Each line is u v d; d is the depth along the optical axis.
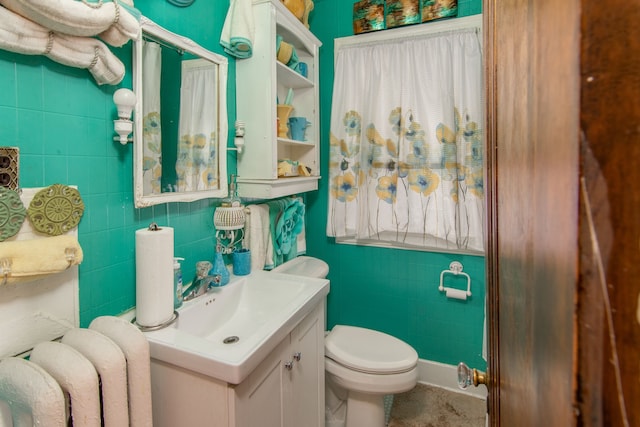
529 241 0.38
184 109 1.29
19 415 0.72
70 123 0.92
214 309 1.34
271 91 1.56
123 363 0.81
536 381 0.35
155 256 1.04
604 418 0.23
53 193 0.87
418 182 1.95
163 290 1.06
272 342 1.03
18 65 0.80
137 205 1.10
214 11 1.47
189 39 1.28
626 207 0.22
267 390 1.06
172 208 1.29
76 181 0.94
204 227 1.46
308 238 2.35
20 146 0.81
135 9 1.04
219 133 1.47
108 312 1.05
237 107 1.62
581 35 0.24
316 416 1.46
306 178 1.91
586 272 0.24
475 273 1.97
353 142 2.10
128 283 1.11
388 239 2.10
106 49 0.93
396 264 2.15
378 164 2.04
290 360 1.21
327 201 2.27
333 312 2.33
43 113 0.85
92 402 0.73
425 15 1.91
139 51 1.07
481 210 1.85
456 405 1.93
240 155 1.63
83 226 0.96
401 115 1.97
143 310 1.05
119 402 0.80
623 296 0.22
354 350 1.66
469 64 1.83
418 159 1.94
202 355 0.91
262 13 1.55
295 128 1.94
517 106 0.43
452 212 1.90
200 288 1.33
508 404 0.52
